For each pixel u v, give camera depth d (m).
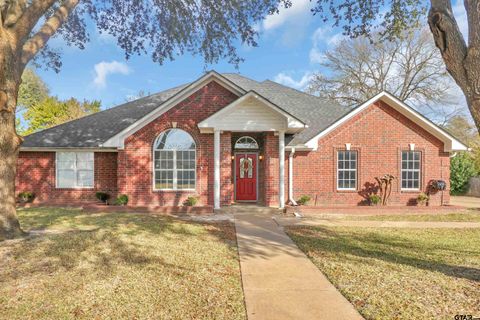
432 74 31.95
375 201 15.03
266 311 4.27
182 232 9.17
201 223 11.04
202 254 6.94
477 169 24.19
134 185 14.38
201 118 14.59
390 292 4.87
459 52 4.86
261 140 15.79
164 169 14.55
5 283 5.07
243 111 13.86
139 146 14.43
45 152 16.05
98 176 16.03
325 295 4.82
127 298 4.58
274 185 14.41
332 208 13.58
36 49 8.45
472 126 32.03
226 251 7.29
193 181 14.59
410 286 5.10
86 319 3.98
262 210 13.75
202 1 11.34
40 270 5.64
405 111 15.38
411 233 9.55
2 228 7.80
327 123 17.12
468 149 15.09
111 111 19.08
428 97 32.62
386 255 7.03
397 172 15.52
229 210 13.73
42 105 35.34
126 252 6.74
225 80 14.27
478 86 4.64
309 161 15.50
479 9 4.61
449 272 5.77
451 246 7.92
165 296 4.68
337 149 15.50
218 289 5.00
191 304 4.44
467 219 12.34
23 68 8.18
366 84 34.50
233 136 15.90
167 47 13.20
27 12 7.97
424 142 15.59
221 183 14.20
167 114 14.55
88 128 17.30
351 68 34.81
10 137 7.92
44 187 16.02
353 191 15.45
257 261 6.56
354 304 4.50
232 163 15.91
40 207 14.94
